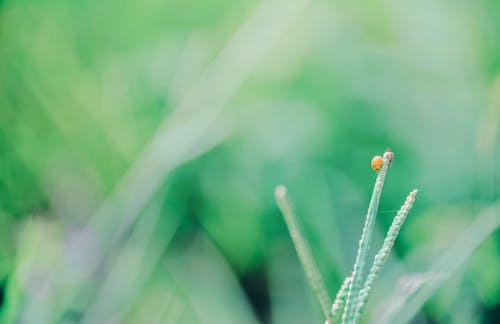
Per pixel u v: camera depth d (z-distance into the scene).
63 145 0.82
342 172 0.84
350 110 0.88
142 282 0.71
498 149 0.80
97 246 0.71
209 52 0.88
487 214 0.64
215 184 0.82
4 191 0.75
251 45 0.83
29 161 0.79
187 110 0.79
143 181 0.74
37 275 0.60
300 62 0.91
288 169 0.84
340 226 0.79
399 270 0.71
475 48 0.93
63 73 0.85
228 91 0.80
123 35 0.93
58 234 0.69
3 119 0.80
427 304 0.71
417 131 0.86
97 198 0.79
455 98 0.88
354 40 0.94
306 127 0.87
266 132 0.86
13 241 0.66
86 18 0.92
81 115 0.83
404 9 0.94
